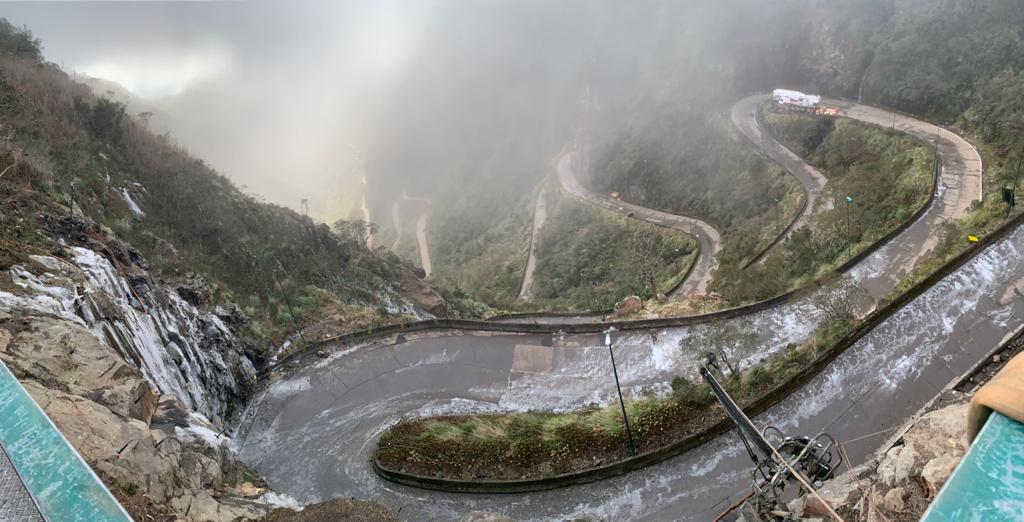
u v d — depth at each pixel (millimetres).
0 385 6840
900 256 49781
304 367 43906
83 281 27406
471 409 39312
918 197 58188
